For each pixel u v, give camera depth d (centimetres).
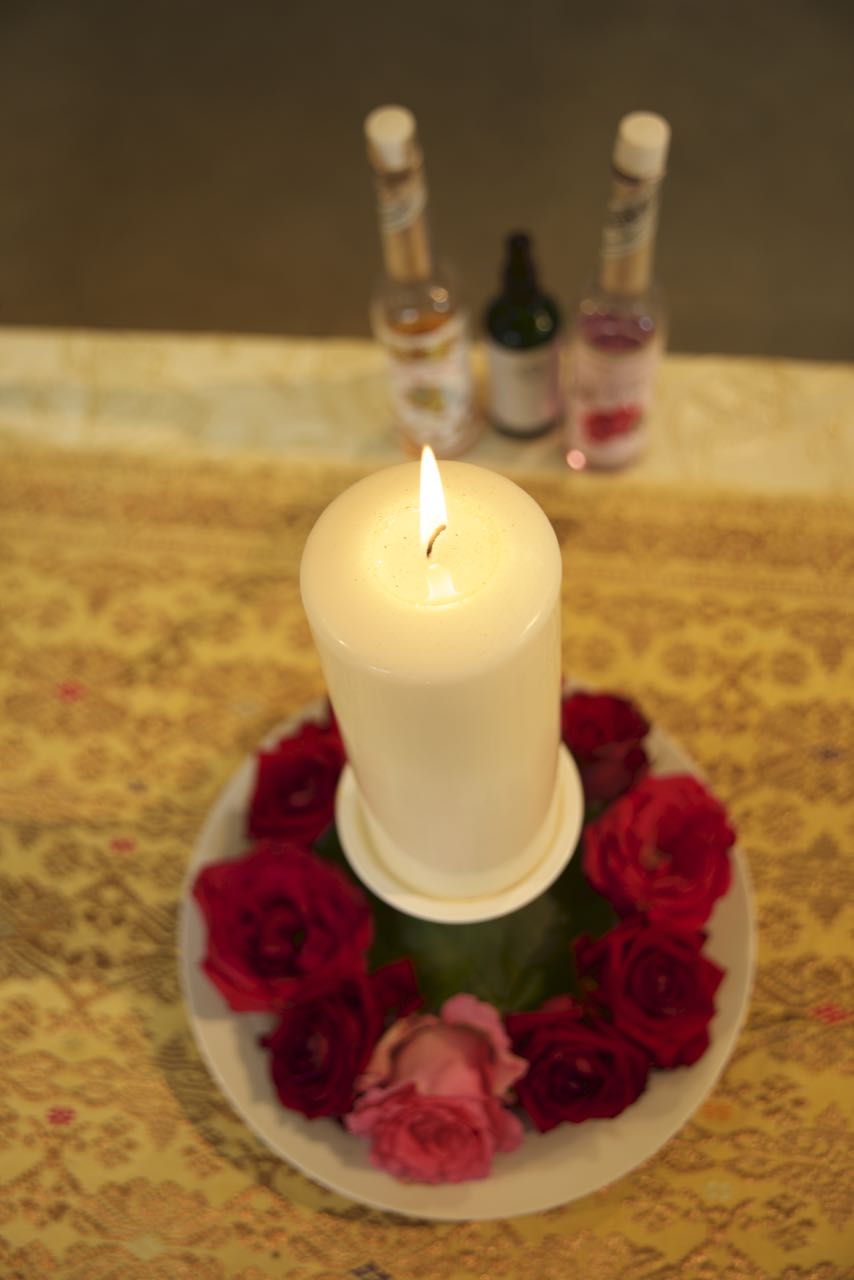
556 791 85
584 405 105
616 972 83
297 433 111
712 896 84
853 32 165
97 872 95
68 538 107
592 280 104
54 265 152
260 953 84
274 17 177
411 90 165
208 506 108
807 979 90
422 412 107
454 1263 84
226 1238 85
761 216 150
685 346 141
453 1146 82
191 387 114
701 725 98
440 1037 83
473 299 145
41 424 112
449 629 72
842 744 96
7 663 102
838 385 110
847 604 101
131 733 100
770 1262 83
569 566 104
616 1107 81
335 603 72
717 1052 85
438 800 77
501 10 174
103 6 181
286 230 153
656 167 94
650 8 171
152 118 165
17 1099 89
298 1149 84
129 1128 88
